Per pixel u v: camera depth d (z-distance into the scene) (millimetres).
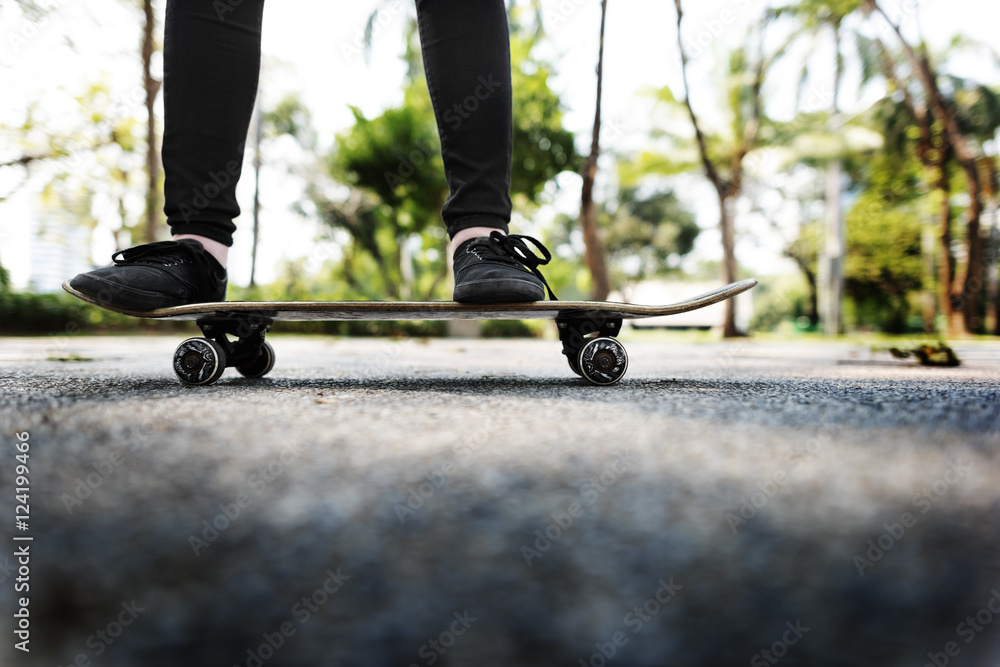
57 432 771
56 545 404
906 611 332
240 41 1535
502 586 357
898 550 407
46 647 294
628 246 26188
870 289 21844
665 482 552
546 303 1405
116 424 835
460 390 1357
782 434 770
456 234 1551
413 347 5949
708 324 27297
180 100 1498
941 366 2807
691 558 394
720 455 654
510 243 1462
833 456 655
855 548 410
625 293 28484
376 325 11742
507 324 12336
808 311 24000
